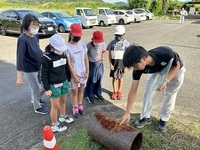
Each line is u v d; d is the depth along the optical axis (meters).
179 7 32.25
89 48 3.48
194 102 3.78
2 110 3.52
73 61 3.04
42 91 3.41
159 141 2.68
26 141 2.78
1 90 4.31
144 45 8.55
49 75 2.68
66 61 2.81
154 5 29.06
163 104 2.85
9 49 8.02
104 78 4.96
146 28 14.93
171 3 31.77
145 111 2.92
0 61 6.39
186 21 21.34
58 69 2.69
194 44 8.86
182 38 10.37
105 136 2.35
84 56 3.19
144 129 2.94
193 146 2.61
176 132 2.88
